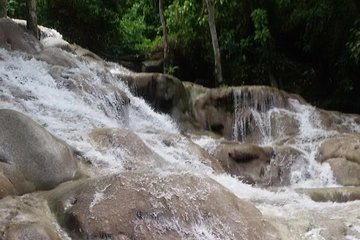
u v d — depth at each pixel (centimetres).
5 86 707
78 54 1133
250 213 428
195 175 434
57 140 497
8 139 452
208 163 718
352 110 1406
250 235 402
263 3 1502
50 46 1057
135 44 1781
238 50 1509
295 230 462
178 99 1055
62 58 916
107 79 953
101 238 350
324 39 1443
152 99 1017
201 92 1121
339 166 816
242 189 649
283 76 1516
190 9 1550
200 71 1630
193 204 398
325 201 627
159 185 401
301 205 571
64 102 735
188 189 410
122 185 390
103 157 545
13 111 478
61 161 470
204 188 418
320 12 1391
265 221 438
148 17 1997
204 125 1066
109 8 1775
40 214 370
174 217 381
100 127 660
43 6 1520
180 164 648
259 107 1081
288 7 1478
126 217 366
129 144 584
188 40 1605
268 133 1048
